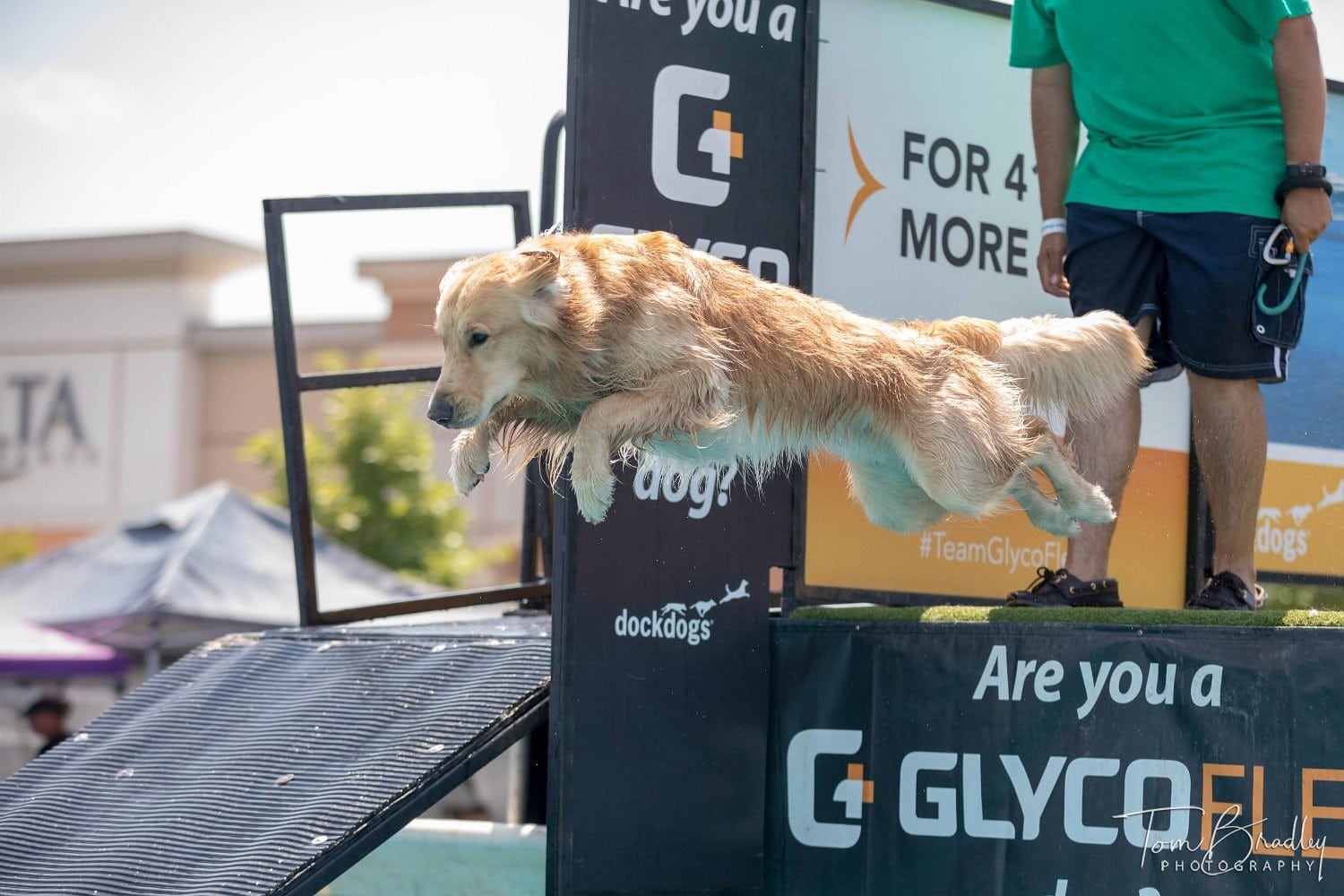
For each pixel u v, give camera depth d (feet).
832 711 12.80
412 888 14.82
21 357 89.61
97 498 88.22
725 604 12.94
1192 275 13.34
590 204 12.84
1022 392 13.44
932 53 16.28
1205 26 13.20
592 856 12.26
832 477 15.42
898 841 12.42
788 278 13.73
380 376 17.47
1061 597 13.88
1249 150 13.25
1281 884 11.46
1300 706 11.53
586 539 12.44
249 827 12.69
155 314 87.66
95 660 34.60
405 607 17.52
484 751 12.69
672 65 13.20
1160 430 17.39
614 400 11.01
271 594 35.47
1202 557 17.39
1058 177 14.87
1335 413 17.98
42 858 13.43
